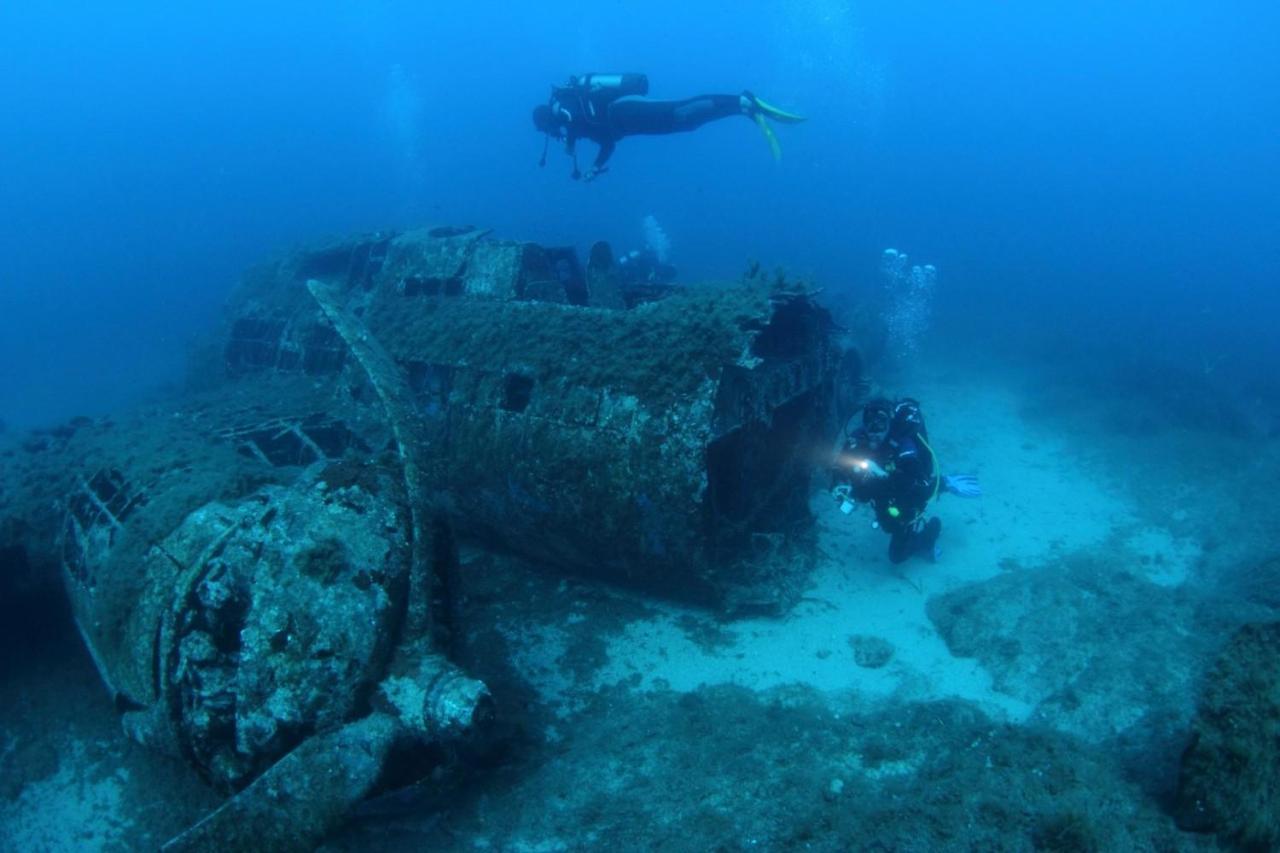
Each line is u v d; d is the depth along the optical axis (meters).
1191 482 7.61
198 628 3.90
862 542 6.85
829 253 27.31
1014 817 3.61
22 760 4.91
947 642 5.34
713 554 5.45
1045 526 7.07
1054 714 4.48
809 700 4.78
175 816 4.35
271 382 7.99
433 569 4.30
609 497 5.11
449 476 5.96
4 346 26.55
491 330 6.19
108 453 5.91
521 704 4.89
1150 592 5.64
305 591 3.78
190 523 4.46
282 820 3.38
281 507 4.06
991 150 75.75
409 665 3.79
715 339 5.05
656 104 8.20
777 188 53.72
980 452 9.02
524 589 6.12
